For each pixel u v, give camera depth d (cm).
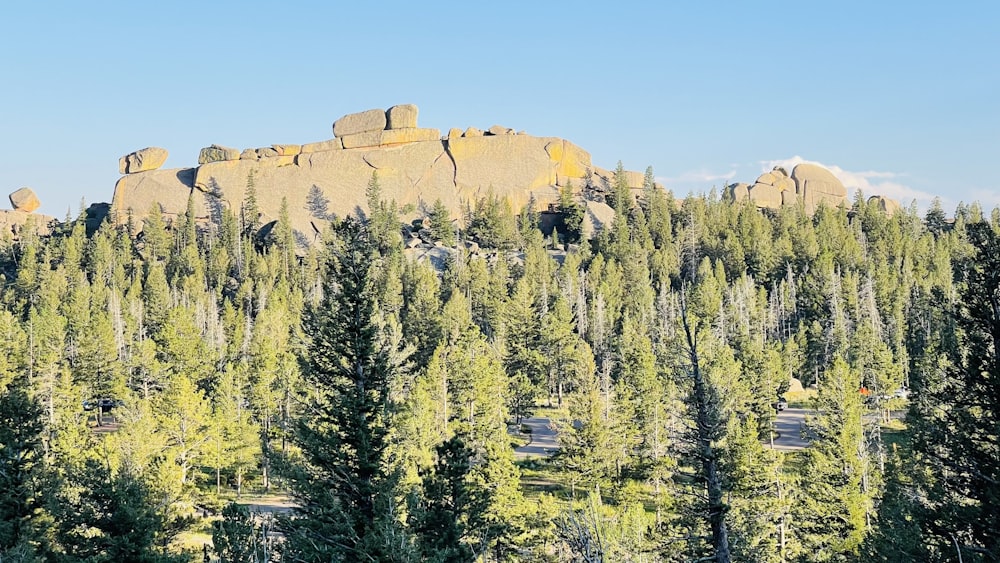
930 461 2256
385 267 12888
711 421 2450
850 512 3881
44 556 2909
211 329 10775
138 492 2962
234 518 2844
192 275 14725
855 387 4641
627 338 9588
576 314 12269
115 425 8338
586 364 5866
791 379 10475
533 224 19375
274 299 12206
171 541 3559
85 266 15700
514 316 10238
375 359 2655
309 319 2748
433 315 10125
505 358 9288
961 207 19662
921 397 3136
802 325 11356
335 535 2367
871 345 8869
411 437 4138
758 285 14488
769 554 3472
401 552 2142
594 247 17300
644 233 16875
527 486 6228
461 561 2536
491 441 4169
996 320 2023
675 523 3114
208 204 19950
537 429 8531
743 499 3550
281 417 6719
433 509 2630
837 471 4128
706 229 17275
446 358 7506
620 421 5722
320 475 2562
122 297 12606
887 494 3466
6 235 17975
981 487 2061
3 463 3059
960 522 2067
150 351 8269
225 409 6656
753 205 18962
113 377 8612
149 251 16712
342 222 2720
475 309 12469
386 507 2316
